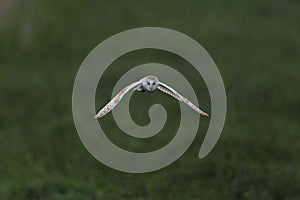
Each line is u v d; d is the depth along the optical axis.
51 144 81.81
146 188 65.62
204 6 166.50
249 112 100.12
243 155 78.38
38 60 138.62
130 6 164.75
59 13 159.50
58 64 135.25
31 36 149.12
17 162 74.25
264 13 163.88
